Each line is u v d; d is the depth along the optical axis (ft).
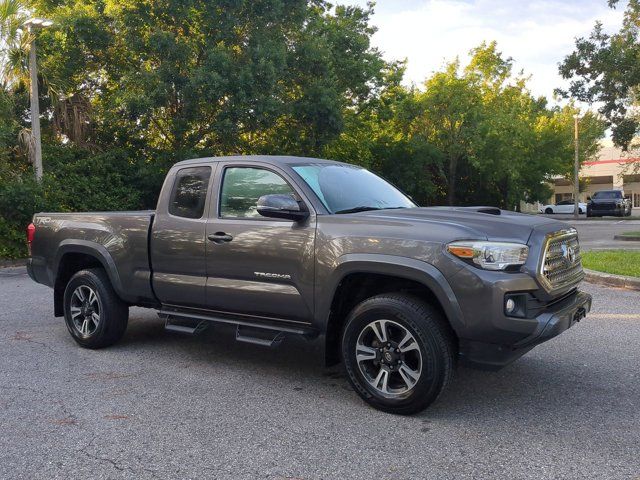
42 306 27.37
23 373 16.62
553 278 12.99
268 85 64.80
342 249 13.73
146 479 10.23
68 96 65.46
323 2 85.35
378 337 13.29
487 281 12.01
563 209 166.40
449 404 13.80
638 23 62.80
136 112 62.28
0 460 11.05
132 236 18.04
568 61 64.49
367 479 10.12
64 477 10.35
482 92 116.37
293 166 15.80
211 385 15.47
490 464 10.62
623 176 87.61
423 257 12.65
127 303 19.16
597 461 10.67
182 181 17.63
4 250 47.16
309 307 14.40
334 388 15.19
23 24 53.78
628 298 26.58
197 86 60.95
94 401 14.25
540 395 14.33
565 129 132.87
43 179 53.11
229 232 15.83
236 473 10.41
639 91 63.57
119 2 65.67
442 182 128.26
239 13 67.51
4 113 53.78
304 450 11.34
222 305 16.16
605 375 15.79
